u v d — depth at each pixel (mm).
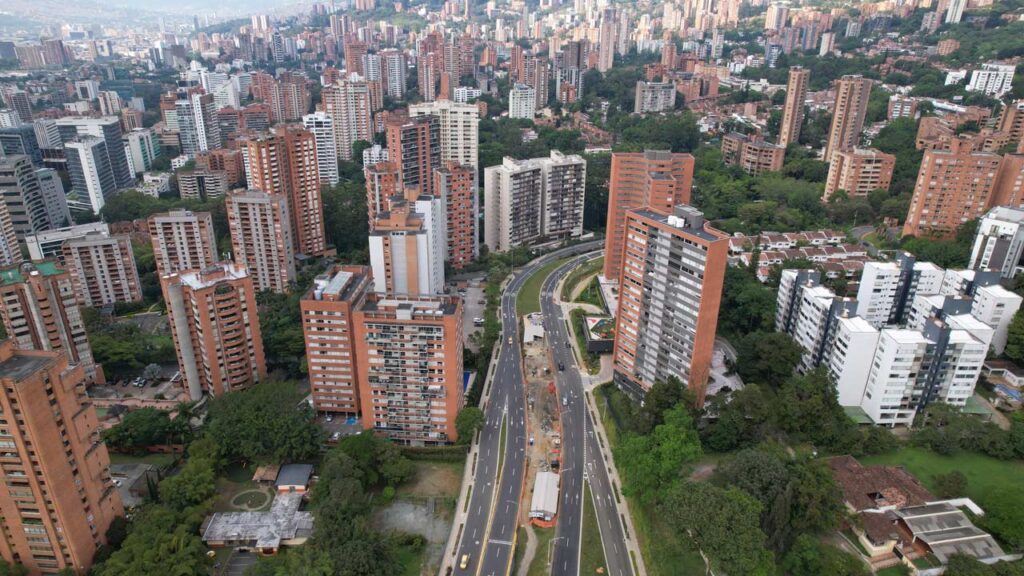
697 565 160750
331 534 160750
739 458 170625
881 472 176000
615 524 179875
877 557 156625
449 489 191125
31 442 143125
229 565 164125
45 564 157000
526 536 175125
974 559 148875
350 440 190625
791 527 158625
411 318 192500
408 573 163000
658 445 181750
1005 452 185750
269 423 193500
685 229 198125
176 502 171250
